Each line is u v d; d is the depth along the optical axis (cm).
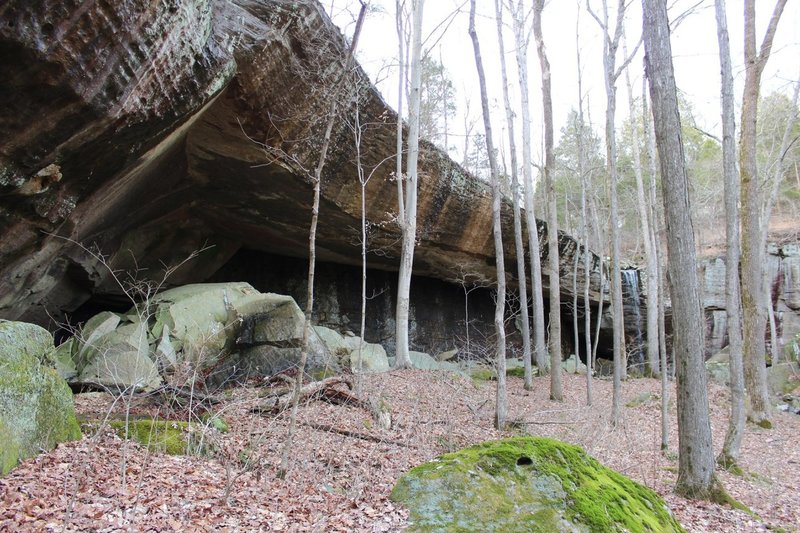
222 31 772
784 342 2194
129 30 541
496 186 1002
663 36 729
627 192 3262
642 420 1334
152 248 1277
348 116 1101
